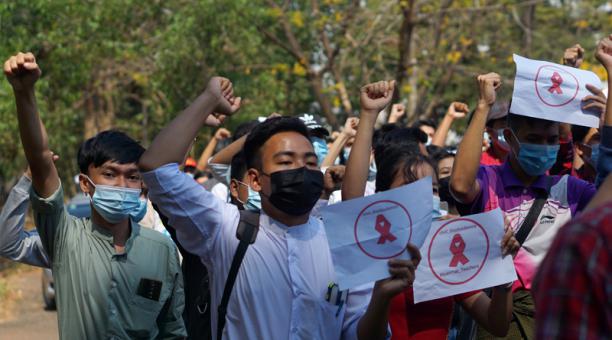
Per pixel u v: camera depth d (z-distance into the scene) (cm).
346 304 424
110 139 524
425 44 2395
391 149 511
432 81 2412
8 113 1639
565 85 510
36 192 496
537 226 517
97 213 524
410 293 476
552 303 258
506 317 441
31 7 1742
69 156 2477
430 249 438
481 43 2517
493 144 747
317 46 2428
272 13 2097
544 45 2672
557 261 260
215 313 419
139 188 527
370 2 2320
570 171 657
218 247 416
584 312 254
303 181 409
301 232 420
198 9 1972
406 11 2047
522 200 522
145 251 527
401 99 2348
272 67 2189
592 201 300
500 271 436
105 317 515
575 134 673
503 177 530
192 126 416
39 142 473
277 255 413
